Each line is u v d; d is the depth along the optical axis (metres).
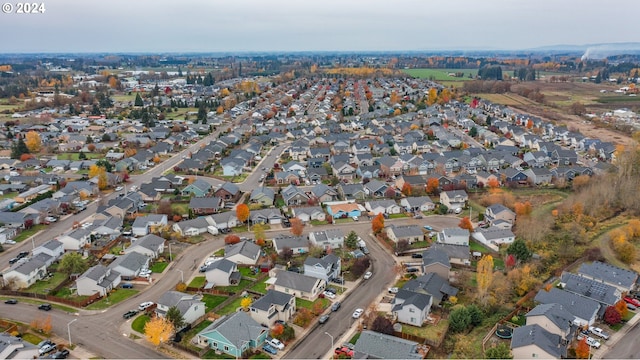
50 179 99.69
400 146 125.94
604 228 76.88
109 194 95.00
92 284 56.47
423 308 50.88
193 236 74.62
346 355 45.69
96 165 106.31
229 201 90.00
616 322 50.75
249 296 56.88
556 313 48.75
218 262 61.16
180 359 44.97
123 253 67.75
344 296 57.34
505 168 108.88
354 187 92.62
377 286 59.59
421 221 80.81
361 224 79.75
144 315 52.53
